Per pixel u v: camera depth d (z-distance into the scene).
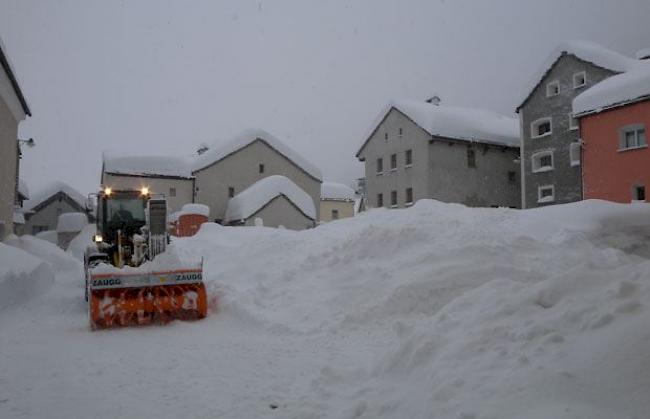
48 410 4.29
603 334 3.55
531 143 30.42
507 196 35.91
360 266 9.30
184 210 33.91
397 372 4.53
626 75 23.48
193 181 39.66
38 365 5.69
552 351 3.61
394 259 9.52
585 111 23.56
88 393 4.71
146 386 4.91
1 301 9.54
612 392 2.88
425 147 33.69
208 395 4.63
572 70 28.48
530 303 4.73
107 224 11.41
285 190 37.06
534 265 9.02
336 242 11.89
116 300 8.09
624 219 12.12
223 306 9.21
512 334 4.15
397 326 6.11
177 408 4.32
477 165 34.94
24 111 21.61
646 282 4.31
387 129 37.62
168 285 8.52
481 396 3.32
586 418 2.69
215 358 5.93
